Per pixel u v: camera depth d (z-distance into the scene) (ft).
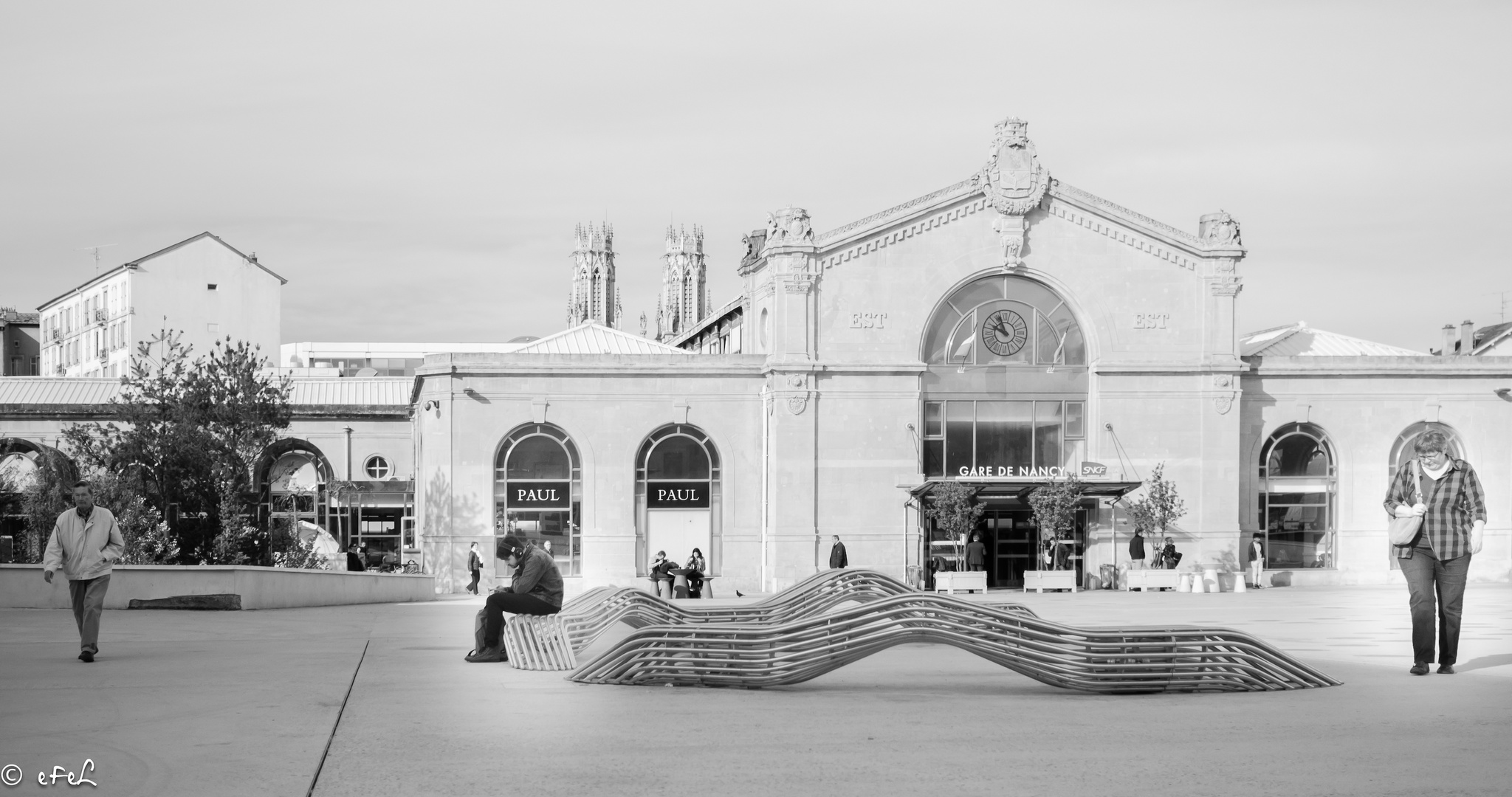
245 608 108.47
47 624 89.25
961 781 33.68
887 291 182.60
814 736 40.27
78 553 62.23
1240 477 188.96
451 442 182.70
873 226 181.88
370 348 368.68
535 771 34.78
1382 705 45.91
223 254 309.42
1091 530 184.24
